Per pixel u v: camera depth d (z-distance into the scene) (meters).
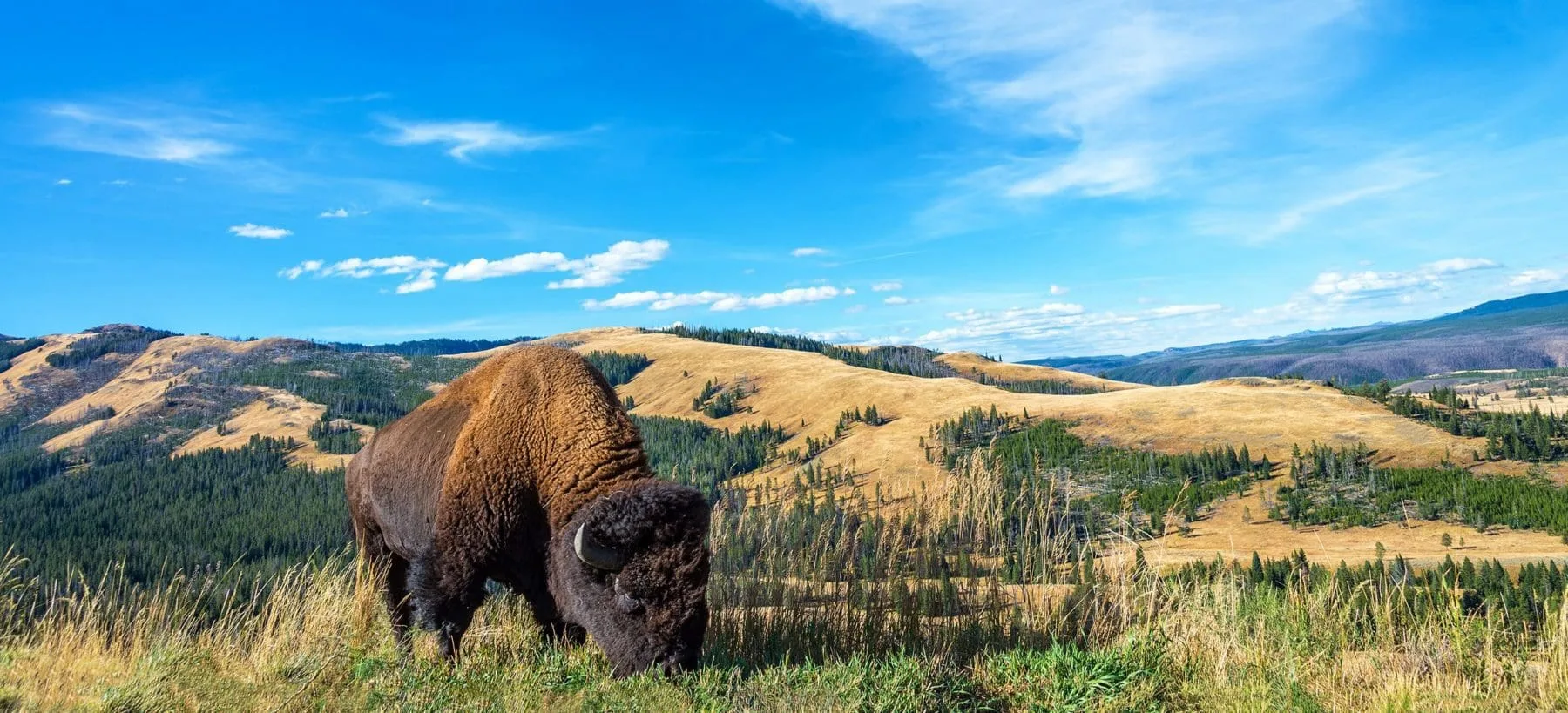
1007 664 5.56
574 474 5.71
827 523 7.48
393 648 5.54
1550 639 5.70
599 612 5.09
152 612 6.05
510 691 4.63
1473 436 141.88
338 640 5.67
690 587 4.89
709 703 4.56
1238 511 117.00
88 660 5.42
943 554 7.35
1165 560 7.30
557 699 4.57
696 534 4.97
